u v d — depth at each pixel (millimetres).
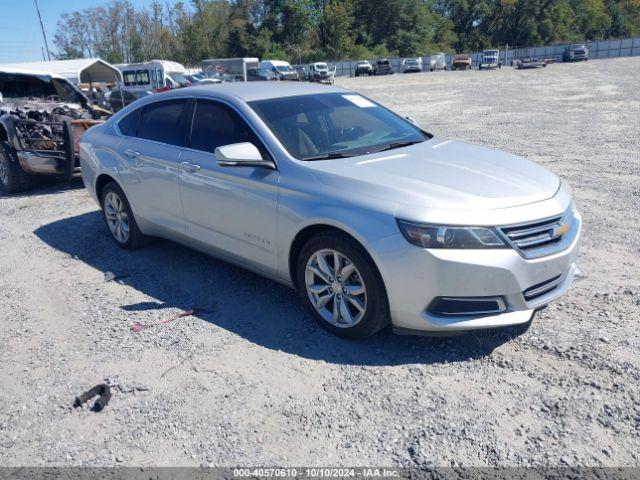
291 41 84812
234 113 4430
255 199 4074
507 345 3619
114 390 3357
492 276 3262
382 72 63312
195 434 2949
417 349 3643
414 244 3279
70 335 4082
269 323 4082
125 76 33062
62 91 10609
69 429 3053
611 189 7219
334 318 3787
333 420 2996
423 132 4992
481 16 103188
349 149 4219
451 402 3090
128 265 5410
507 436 2812
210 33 92375
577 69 45375
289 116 4359
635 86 24312
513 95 23312
